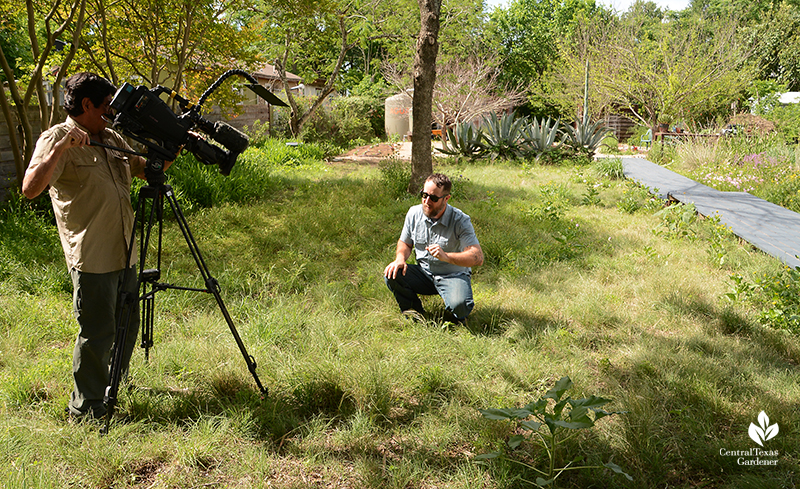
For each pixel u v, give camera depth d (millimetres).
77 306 2336
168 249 5266
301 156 14234
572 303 4105
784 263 4723
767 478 2107
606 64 19156
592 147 14789
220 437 2361
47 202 6230
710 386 2793
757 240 5625
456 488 2098
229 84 11164
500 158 14344
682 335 3621
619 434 2410
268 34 16656
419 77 8352
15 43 11477
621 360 3260
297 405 2680
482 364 3119
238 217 6715
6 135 6848
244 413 2541
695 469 2250
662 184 9742
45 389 2713
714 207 7383
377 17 17750
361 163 14906
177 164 7906
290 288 4395
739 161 11453
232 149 2477
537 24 33250
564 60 23969
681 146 13836
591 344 3521
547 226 6719
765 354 3289
